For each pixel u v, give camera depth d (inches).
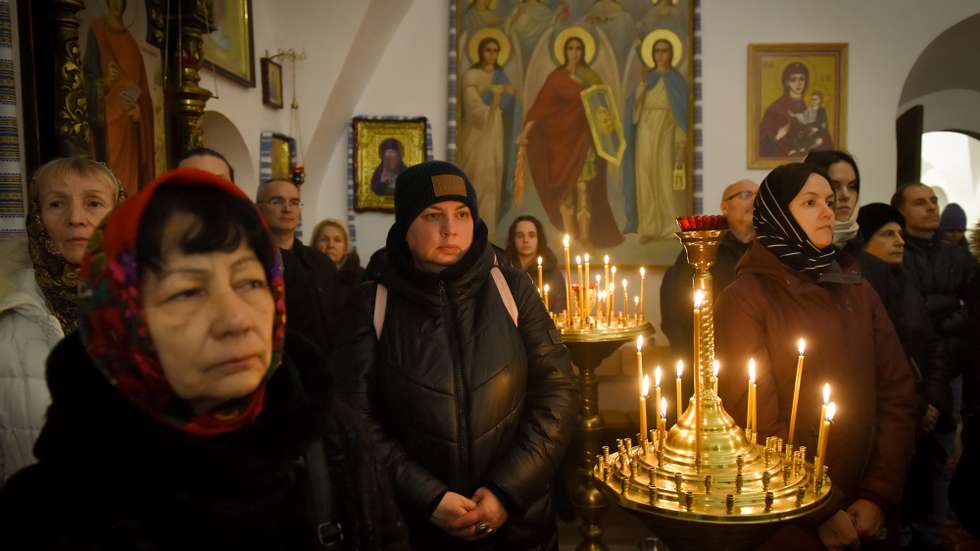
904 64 212.5
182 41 112.7
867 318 63.9
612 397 181.6
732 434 46.9
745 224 108.0
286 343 29.5
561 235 215.6
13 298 45.6
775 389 61.3
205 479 22.5
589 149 214.2
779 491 43.0
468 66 214.2
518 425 61.4
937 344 91.1
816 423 60.4
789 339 61.2
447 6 215.6
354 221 217.5
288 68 191.2
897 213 96.7
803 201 61.9
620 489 46.6
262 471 24.4
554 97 213.6
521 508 56.2
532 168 215.2
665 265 214.5
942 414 92.0
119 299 21.9
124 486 21.8
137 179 101.7
